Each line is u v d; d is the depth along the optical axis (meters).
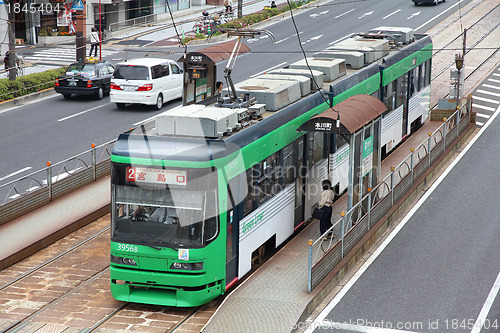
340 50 32.34
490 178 32.25
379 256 24.11
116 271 19.58
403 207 28.59
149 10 76.00
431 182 31.91
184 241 19.05
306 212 25.78
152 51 61.88
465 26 67.00
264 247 23.09
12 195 29.56
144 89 43.41
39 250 24.06
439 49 59.38
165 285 19.42
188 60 34.28
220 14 75.69
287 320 18.66
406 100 36.81
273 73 26.98
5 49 61.31
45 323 18.89
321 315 19.77
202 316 19.55
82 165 33.78
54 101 47.00
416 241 25.39
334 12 76.62
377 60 33.47
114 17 71.81
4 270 22.36
